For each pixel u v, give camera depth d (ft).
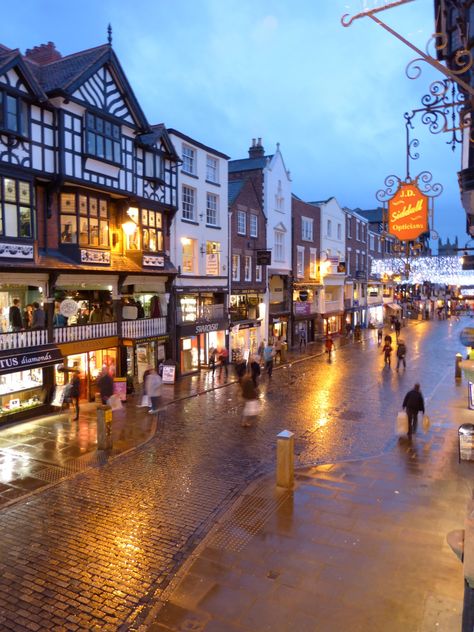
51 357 51.26
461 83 14.05
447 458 38.73
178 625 19.54
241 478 35.29
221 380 73.31
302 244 120.88
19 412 49.98
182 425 49.39
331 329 142.10
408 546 25.17
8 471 36.35
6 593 21.74
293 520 28.32
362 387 68.44
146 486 33.76
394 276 99.35
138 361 69.26
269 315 105.19
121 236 64.69
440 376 76.07
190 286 78.64
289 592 21.50
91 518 28.94
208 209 84.38
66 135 52.65
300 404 58.49
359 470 36.32
